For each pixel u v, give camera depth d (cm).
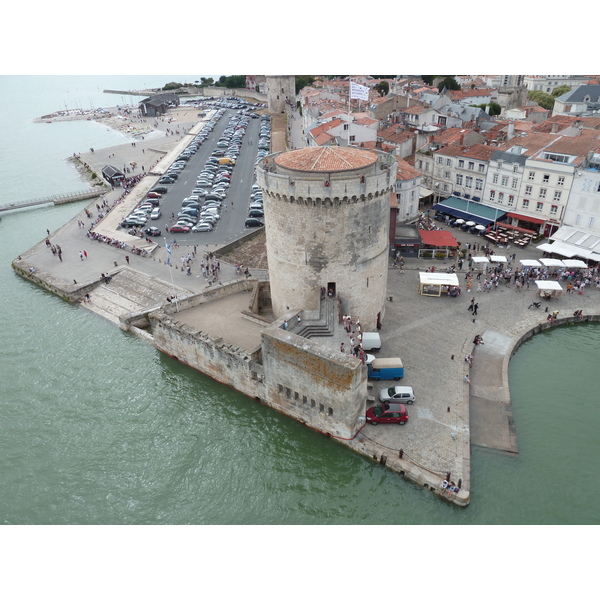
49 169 14762
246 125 18588
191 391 4794
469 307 5675
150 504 3609
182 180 11919
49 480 3838
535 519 3297
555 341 5288
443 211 8575
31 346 5591
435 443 3819
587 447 3891
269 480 3772
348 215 4391
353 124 10400
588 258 6338
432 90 15762
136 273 7000
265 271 6962
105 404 4650
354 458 3862
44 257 7781
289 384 4125
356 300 4881
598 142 7062
